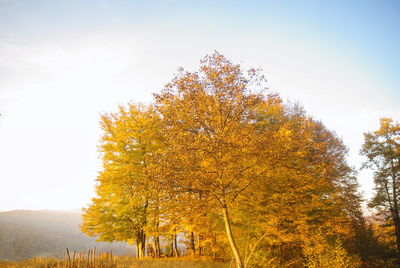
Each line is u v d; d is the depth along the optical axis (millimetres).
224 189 10781
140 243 18516
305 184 14656
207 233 14938
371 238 24844
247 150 9852
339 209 18016
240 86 10828
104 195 17812
